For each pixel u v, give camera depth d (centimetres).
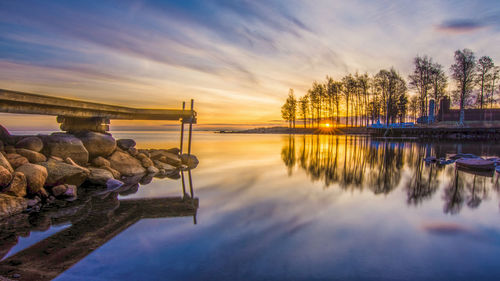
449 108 5588
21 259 438
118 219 639
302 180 1173
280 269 407
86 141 1213
